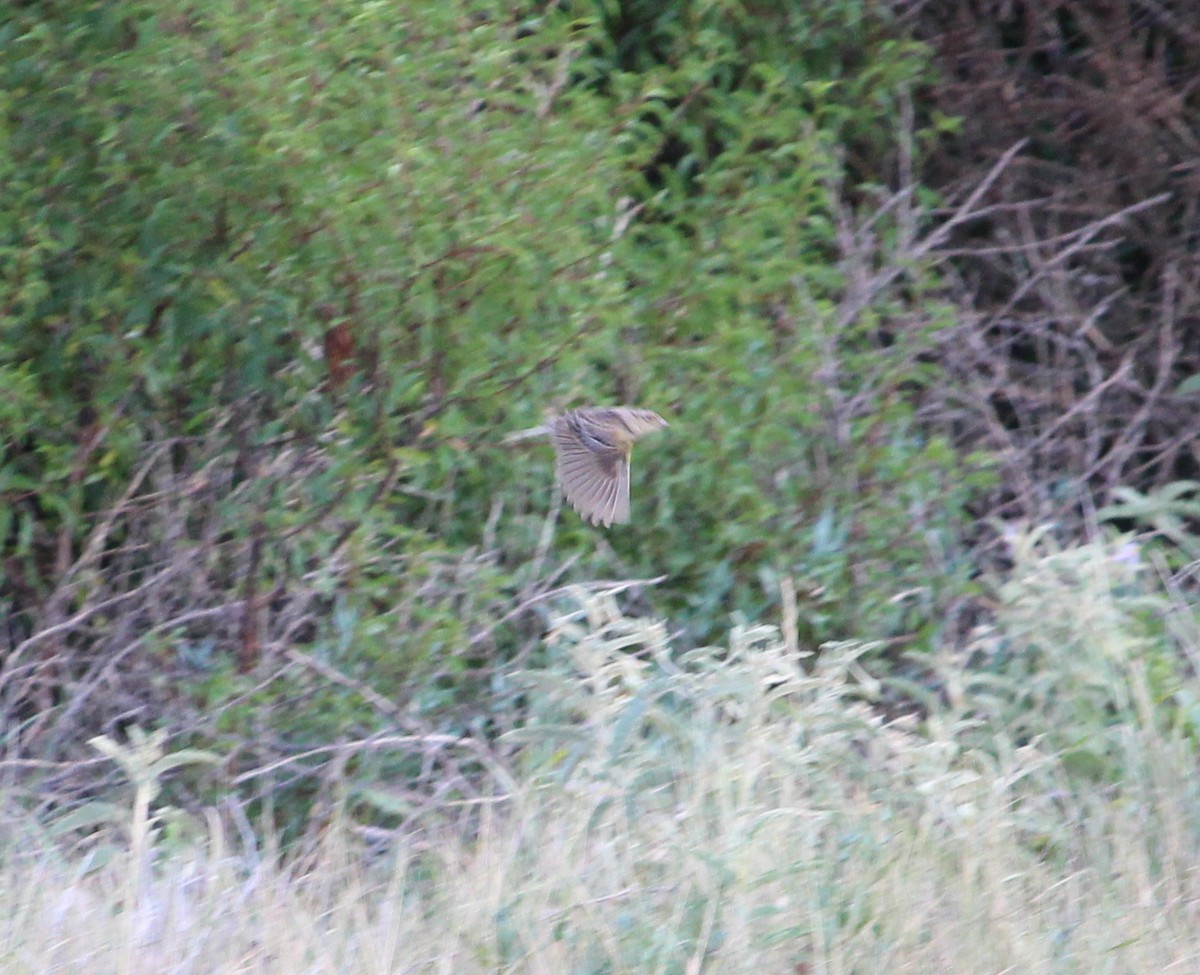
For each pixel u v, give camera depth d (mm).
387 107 13211
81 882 11156
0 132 13188
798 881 10398
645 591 15141
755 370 15297
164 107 13102
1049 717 13664
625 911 10305
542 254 13961
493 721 13875
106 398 13898
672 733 12039
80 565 13773
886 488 15703
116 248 13836
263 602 13898
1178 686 13641
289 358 14383
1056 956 10234
